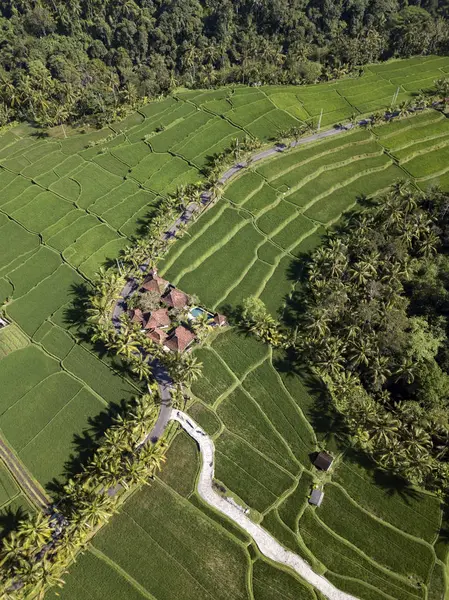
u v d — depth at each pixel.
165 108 145.12
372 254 91.88
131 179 119.56
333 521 68.69
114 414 77.69
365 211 109.31
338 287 88.44
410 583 63.66
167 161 124.06
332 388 80.62
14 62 150.25
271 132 131.50
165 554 64.25
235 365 85.62
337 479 72.75
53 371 84.00
